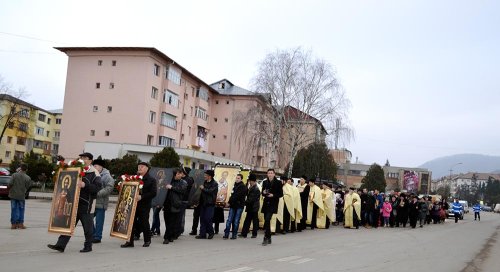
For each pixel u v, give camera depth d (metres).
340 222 27.03
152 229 14.80
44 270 8.34
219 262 10.30
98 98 56.81
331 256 12.38
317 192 21.72
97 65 57.22
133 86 55.91
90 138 56.69
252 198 16.23
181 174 13.23
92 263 9.26
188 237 15.10
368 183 102.31
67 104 57.66
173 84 61.25
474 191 161.50
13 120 77.94
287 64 46.22
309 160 54.56
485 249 17.08
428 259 13.09
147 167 12.19
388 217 27.16
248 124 47.53
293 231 19.56
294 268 10.10
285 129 49.38
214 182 15.09
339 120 45.91
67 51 58.00
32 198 31.69
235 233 15.50
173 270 9.00
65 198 10.51
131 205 11.78
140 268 9.02
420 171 136.88
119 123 55.91
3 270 8.19
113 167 40.28
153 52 56.56
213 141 78.69
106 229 15.74
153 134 58.06
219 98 79.19
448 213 46.03
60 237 10.52
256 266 10.05
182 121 66.38
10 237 12.45
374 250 14.36
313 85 45.91
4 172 41.25
